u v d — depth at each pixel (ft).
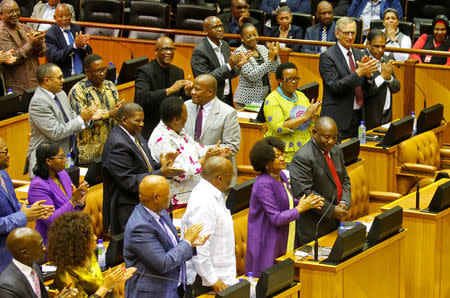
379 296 27.86
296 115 34.35
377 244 27.17
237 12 52.03
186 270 24.50
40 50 42.86
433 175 37.22
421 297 30.66
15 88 42.42
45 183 26.86
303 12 55.26
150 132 37.29
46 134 32.86
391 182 37.78
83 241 21.72
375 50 38.70
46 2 54.49
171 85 38.06
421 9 53.06
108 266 25.73
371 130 39.47
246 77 41.93
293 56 46.24
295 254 26.50
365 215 34.42
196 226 23.13
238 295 22.21
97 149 34.71
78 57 44.24
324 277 25.49
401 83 44.29
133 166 27.17
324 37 48.57
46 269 25.13
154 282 22.79
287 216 26.05
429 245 30.17
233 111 33.06
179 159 28.73
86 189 26.48
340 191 29.43
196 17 50.26
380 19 52.31
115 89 35.88
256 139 39.19
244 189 28.81
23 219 24.47
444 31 46.24
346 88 37.50
